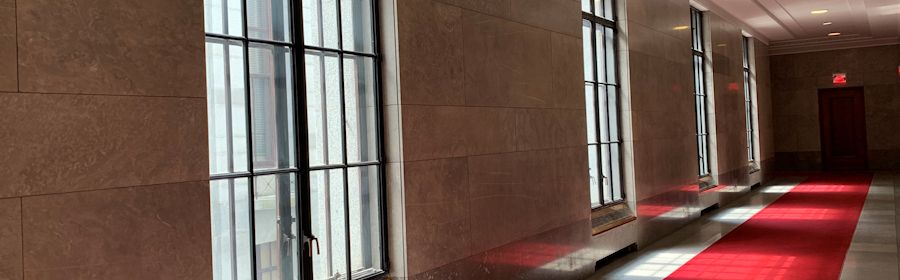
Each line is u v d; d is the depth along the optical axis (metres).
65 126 3.04
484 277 5.91
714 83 14.14
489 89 6.06
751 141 18.48
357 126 4.95
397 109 5.03
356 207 4.91
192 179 3.54
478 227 5.86
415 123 5.15
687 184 11.58
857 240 9.41
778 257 8.42
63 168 3.03
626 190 9.37
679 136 11.26
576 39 7.72
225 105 3.98
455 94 5.60
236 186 4.04
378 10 5.10
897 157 20.61
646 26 10.01
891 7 14.77
